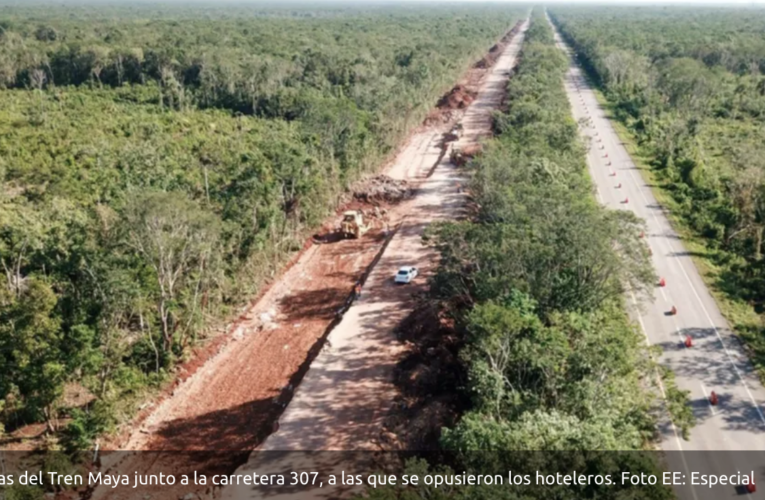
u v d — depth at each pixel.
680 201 93.38
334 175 94.19
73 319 48.97
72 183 82.56
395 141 125.00
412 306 67.38
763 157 97.75
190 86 149.25
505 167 71.69
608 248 51.69
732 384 51.66
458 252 56.22
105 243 54.75
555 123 100.81
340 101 114.56
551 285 50.78
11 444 48.16
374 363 57.47
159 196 54.22
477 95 175.50
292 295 73.88
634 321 60.53
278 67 146.75
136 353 57.78
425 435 46.53
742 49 181.62
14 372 45.28
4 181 86.38
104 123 118.88
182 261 58.06
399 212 96.12
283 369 59.53
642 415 41.34
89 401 52.94
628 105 152.38
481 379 40.31
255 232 72.56
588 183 86.44
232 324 67.00
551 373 41.44
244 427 52.06
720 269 73.25
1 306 47.00
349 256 83.50
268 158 83.50
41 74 153.75
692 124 123.56
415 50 190.00
